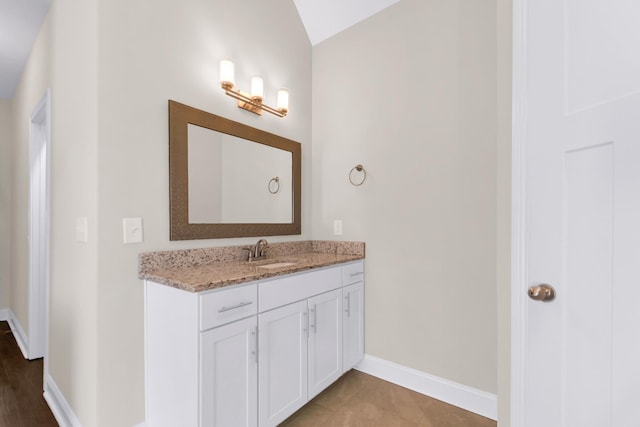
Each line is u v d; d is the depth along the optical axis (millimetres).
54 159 1812
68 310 1611
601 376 839
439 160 1896
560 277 951
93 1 1379
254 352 1405
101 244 1354
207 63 1799
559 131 955
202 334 1204
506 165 1145
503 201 1158
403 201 2047
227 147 1910
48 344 1864
